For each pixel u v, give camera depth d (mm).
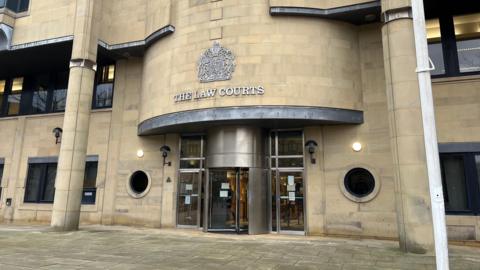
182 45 13328
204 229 13258
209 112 12242
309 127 13281
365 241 11281
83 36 14609
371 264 7809
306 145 13062
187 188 14820
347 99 12383
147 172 15562
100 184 16297
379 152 12289
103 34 15547
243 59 12289
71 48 16281
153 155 15633
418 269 7355
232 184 13250
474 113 11383
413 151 9406
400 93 9781
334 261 8117
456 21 12211
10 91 20062
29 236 12125
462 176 11352
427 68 5445
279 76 12023
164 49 14055
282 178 13477
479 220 10820
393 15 10211
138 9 15656
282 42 12273
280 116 11750
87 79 14547
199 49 12922
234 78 12234
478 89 11469
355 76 12711
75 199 13758
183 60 13172
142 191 15695
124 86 16859
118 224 15656
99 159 16594
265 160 13484
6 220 17969
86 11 14852
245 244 10477
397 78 9898
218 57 12562
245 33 12477
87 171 16828
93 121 17172
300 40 12312
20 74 19703
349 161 12609
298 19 12461
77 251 9359
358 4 11984
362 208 12188
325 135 13094
